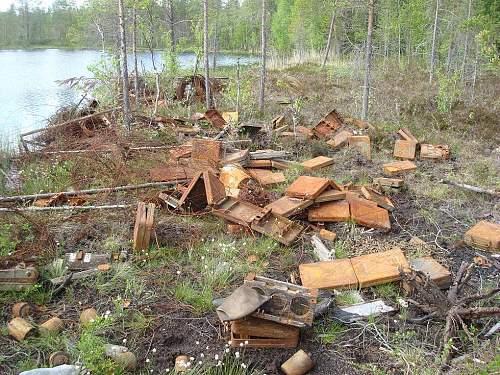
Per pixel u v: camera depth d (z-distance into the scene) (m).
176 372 3.69
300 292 4.09
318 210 6.53
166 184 7.37
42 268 5.05
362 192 7.03
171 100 13.85
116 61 12.87
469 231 6.10
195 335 4.27
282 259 5.62
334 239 6.06
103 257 5.28
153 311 4.56
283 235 5.93
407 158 9.62
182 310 4.59
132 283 4.91
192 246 5.75
